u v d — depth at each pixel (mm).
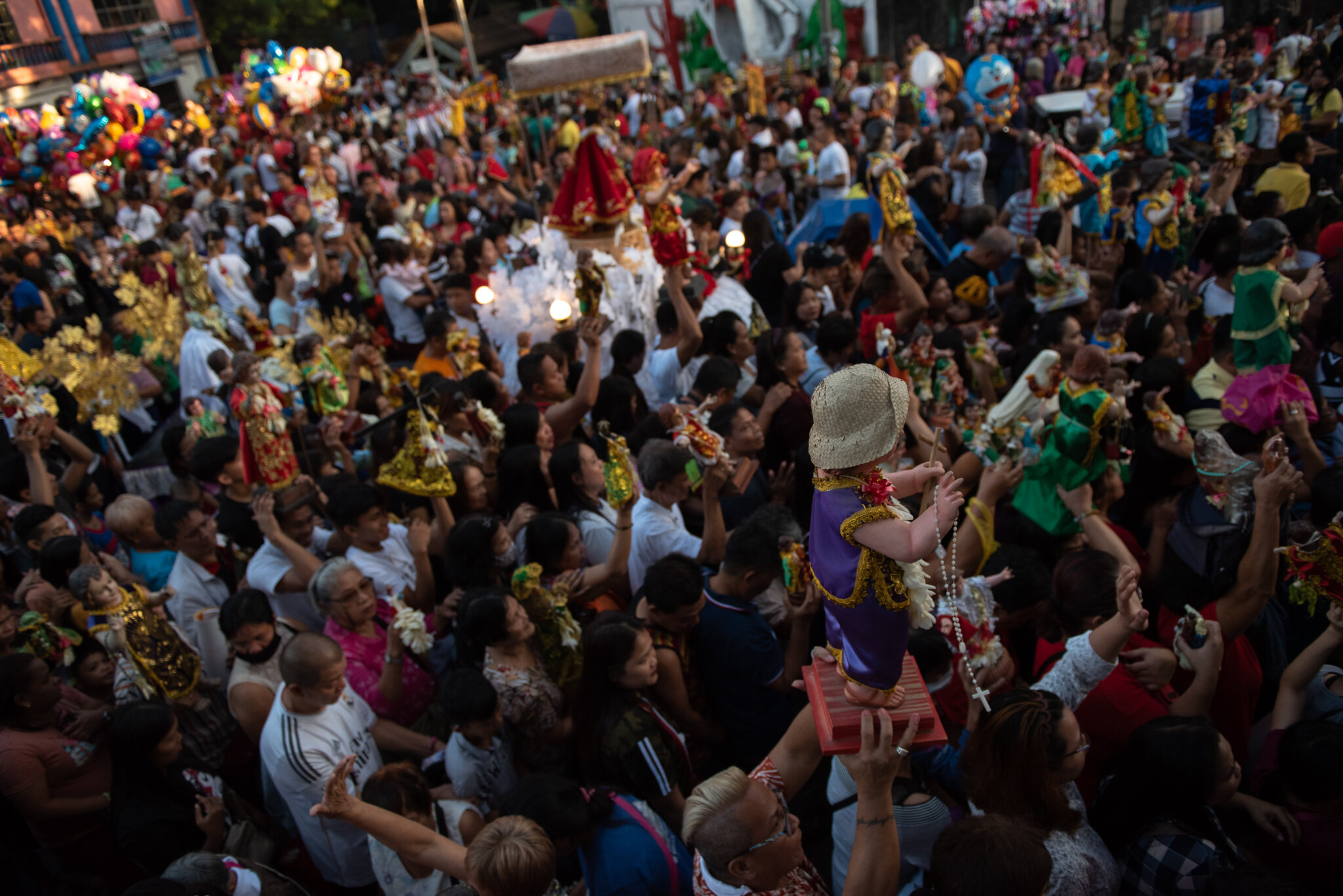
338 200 13547
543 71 9094
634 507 4941
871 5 23547
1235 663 3670
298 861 4047
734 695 4105
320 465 6027
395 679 4230
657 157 6125
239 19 36500
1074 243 9008
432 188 13703
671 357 6586
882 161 6430
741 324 6402
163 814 3684
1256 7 19906
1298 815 3141
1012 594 3984
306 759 3658
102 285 12047
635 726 3518
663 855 3234
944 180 10672
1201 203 8969
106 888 4066
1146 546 4805
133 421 8883
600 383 6105
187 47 32969
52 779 3916
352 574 4250
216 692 4406
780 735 4141
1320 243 6594
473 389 6031
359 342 7797
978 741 3047
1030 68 18266
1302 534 3875
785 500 5539
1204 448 4113
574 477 5027
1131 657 3539
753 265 8852
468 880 2779
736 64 24203
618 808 3324
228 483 5148
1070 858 2863
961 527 4355
